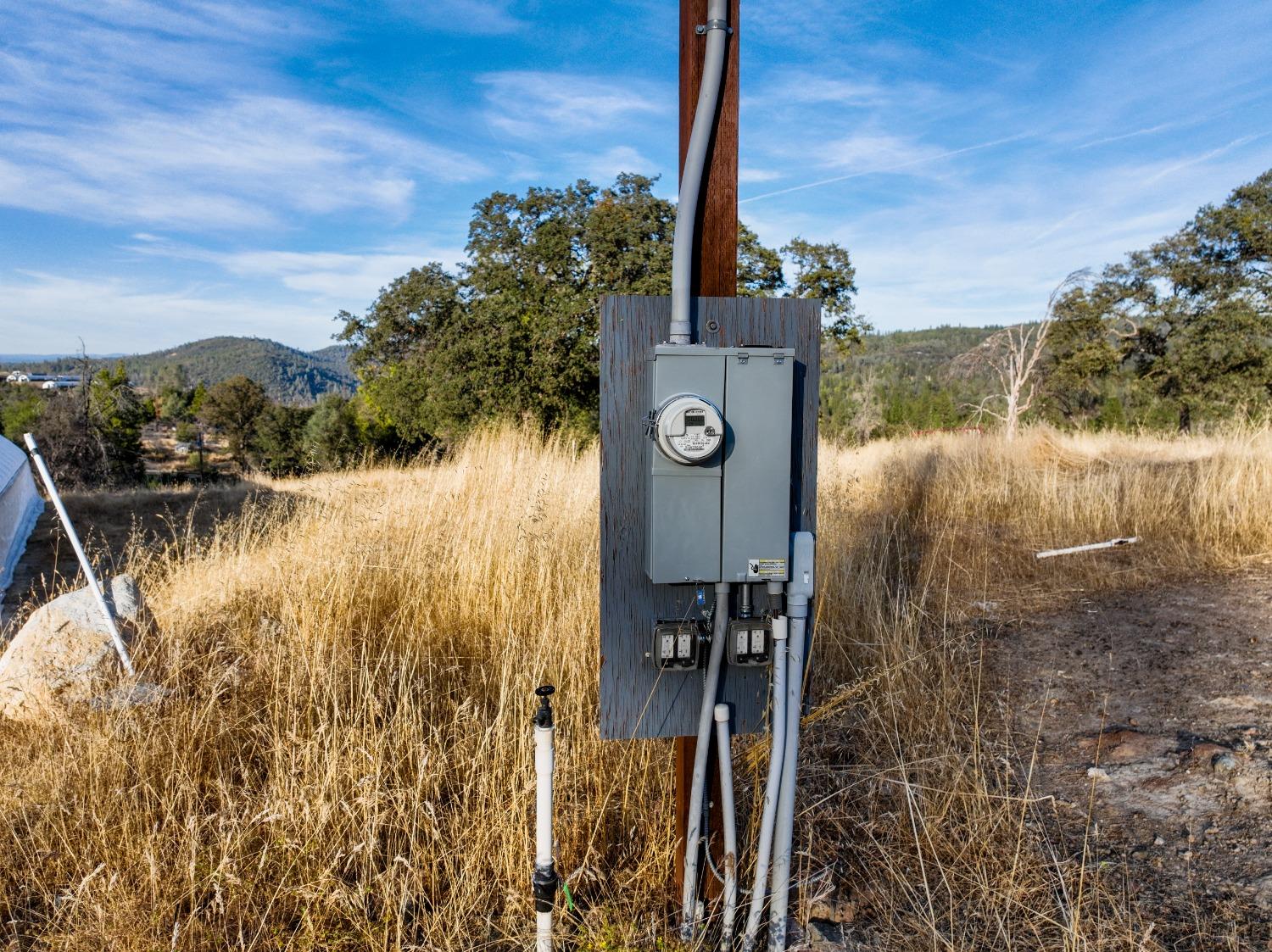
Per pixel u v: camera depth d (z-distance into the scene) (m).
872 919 2.76
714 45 2.24
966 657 4.82
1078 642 5.14
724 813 2.44
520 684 3.88
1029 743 3.86
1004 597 6.20
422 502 6.96
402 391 21.55
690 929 2.53
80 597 4.52
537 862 2.39
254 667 4.34
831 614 4.98
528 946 2.59
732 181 2.35
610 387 2.32
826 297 23.12
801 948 2.55
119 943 2.57
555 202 19.55
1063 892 2.73
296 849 2.93
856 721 3.98
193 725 3.63
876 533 7.45
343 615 4.96
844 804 3.31
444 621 5.07
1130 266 28.33
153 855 2.83
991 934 2.59
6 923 2.77
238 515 12.82
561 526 6.20
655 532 2.21
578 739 3.55
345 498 7.09
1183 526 7.38
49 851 3.01
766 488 2.25
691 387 2.19
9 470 13.33
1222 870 2.79
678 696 2.44
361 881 2.83
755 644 2.33
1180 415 27.27
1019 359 21.66
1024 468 10.30
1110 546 7.18
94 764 3.39
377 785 3.11
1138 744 3.72
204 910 2.74
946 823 3.14
